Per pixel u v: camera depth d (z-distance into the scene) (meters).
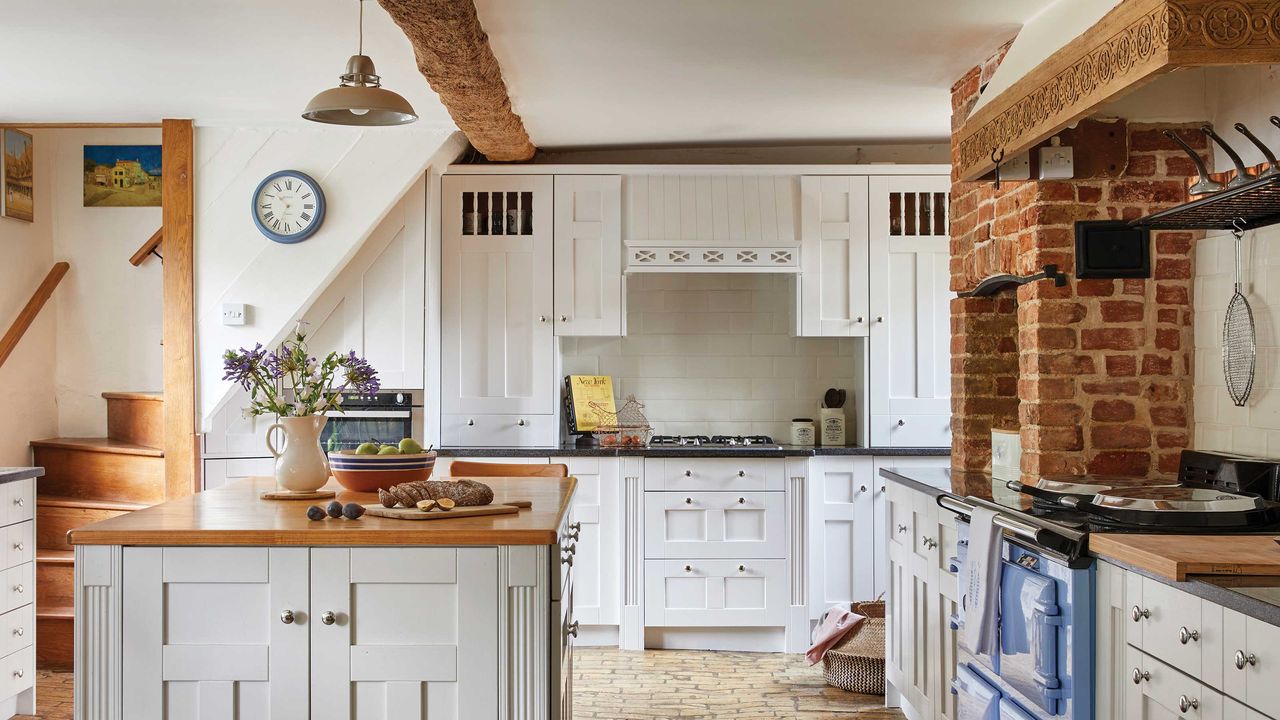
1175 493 2.64
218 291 4.98
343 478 3.27
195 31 3.61
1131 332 3.27
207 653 2.57
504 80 4.29
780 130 5.31
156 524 2.66
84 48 3.81
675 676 4.61
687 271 5.32
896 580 3.99
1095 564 2.35
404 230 5.27
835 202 5.36
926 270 5.35
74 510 4.94
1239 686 1.81
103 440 5.41
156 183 5.57
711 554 5.08
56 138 5.55
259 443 5.07
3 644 3.77
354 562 2.57
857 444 5.65
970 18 3.49
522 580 2.57
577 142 5.57
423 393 5.31
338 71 4.13
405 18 3.18
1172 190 3.26
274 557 2.58
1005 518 2.64
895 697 4.15
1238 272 3.03
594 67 4.09
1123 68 2.31
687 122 5.10
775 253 5.31
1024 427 3.40
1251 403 2.98
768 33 3.67
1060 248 3.27
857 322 5.34
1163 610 2.07
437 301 5.33
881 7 3.38
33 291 5.43
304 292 5.00
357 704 2.58
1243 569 1.99
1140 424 3.27
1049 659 2.40
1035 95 2.78
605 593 5.11
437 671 2.57
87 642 2.58
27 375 5.29
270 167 5.01
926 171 5.34
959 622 3.05
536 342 5.35
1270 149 2.92
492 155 5.32
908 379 5.35
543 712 2.56
